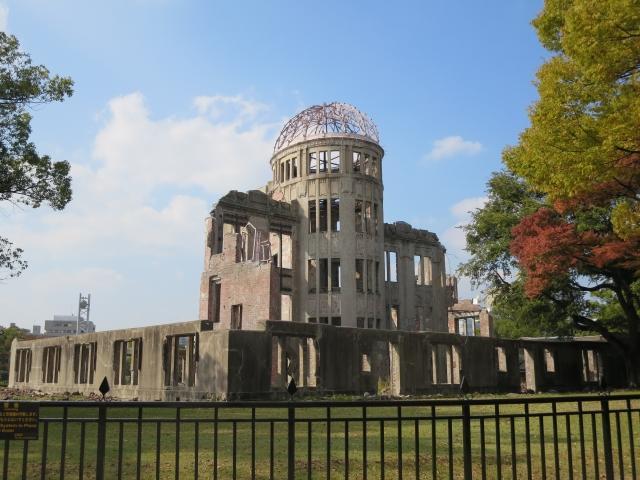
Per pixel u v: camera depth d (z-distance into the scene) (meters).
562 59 13.98
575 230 29.14
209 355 26.05
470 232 39.69
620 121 12.21
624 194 18.11
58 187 22.97
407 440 13.18
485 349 34.75
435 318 53.06
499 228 37.72
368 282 44.53
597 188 16.88
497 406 7.02
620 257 25.42
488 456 10.91
